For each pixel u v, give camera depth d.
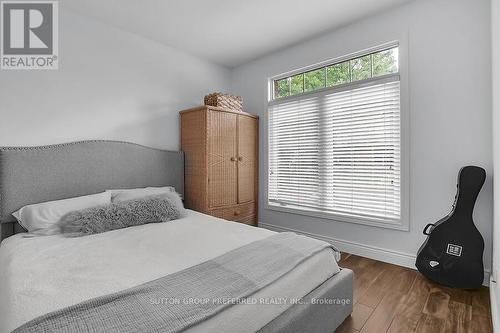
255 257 1.43
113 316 0.91
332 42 2.87
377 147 2.60
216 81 3.74
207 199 3.00
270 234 1.89
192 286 1.13
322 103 3.01
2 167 2.03
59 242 1.74
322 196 3.03
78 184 2.39
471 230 2.00
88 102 2.55
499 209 1.53
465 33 2.12
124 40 2.80
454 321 1.65
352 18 2.62
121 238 1.82
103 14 2.51
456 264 2.02
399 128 2.46
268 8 2.43
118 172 2.65
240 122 3.37
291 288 1.27
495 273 1.76
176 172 3.12
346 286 1.62
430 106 2.29
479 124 2.07
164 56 3.15
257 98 3.63
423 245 2.21
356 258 2.68
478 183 1.97
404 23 2.40
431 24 2.27
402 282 2.16
